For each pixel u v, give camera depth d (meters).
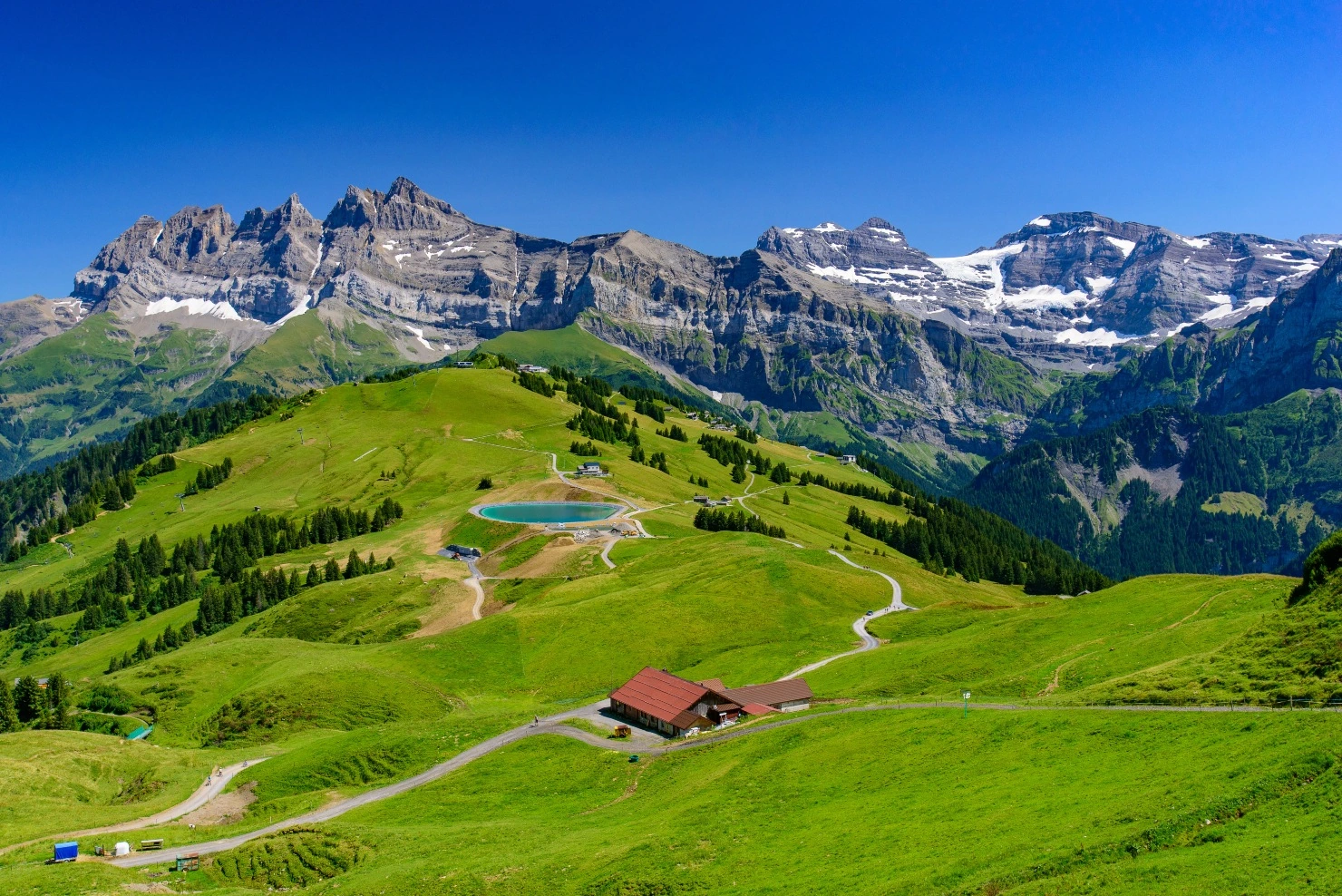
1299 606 85.06
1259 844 49.38
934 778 73.94
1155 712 73.12
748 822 74.25
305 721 130.38
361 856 81.00
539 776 100.12
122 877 79.50
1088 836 55.16
